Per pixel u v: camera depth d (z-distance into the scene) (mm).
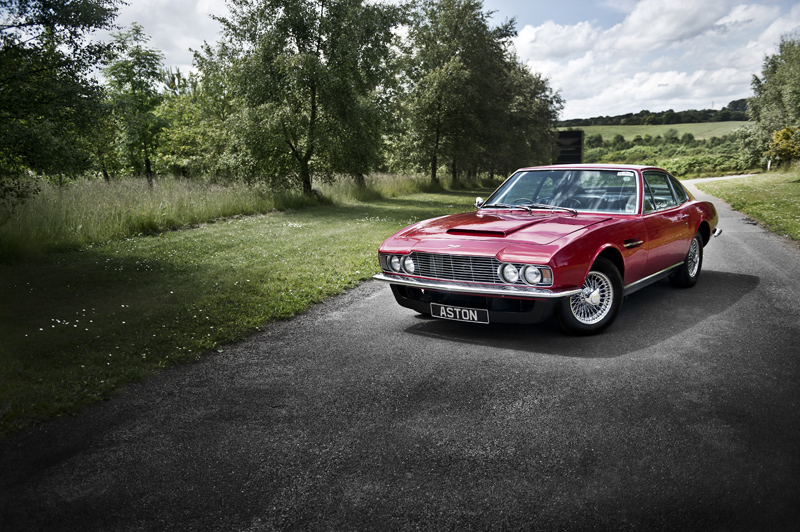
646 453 2439
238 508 2139
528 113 41250
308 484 2289
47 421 2996
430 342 4230
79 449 2670
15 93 7684
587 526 1953
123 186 14031
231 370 3750
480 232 4242
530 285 3791
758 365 3477
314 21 17578
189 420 2967
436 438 2656
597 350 3871
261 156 17375
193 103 23125
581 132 46125
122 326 4766
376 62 18672
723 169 62969
